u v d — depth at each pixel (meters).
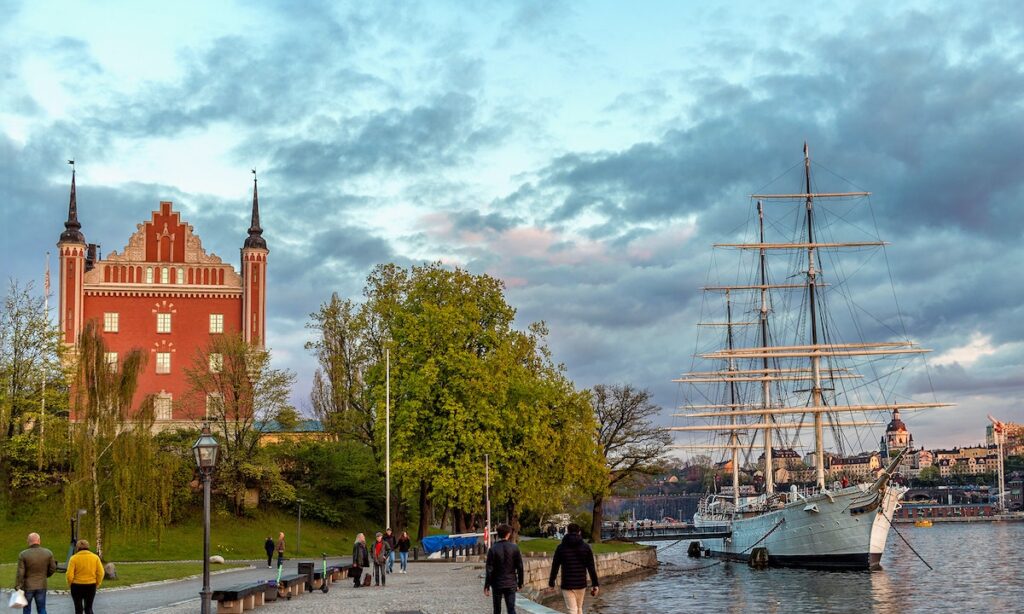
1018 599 70.25
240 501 91.44
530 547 91.94
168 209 116.50
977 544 158.75
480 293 86.19
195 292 115.25
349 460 100.81
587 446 87.75
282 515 95.06
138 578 52.78
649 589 80.31
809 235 117.81
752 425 124.75
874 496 92.62
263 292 116.19
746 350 120.56
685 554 146.00
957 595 73.12
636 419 112.94
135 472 70.75
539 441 80.19
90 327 72.06
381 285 90.62
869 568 93.62
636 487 121.00
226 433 93.44
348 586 49.31
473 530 89.56
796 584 82.81
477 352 84.31
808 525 98.81
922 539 184.88
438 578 53.91
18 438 80.62
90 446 70.06
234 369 96.12
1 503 81.38
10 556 74.06
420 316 82.12
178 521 88.25
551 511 104.44
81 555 29.44
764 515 109.25
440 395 79.69
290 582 42.03
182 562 71.06
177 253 115.81
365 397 88.19
